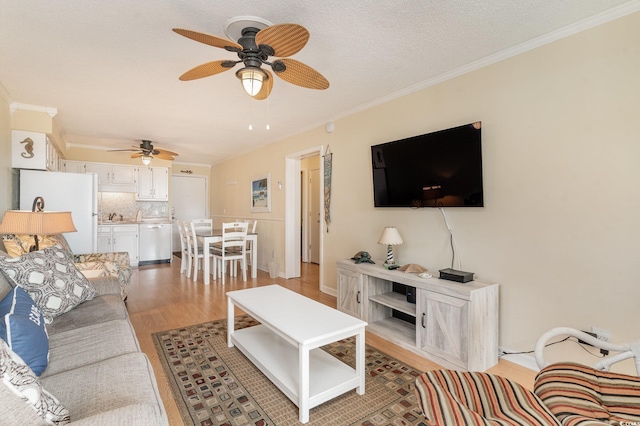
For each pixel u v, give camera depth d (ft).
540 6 6.04
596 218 6.51
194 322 10.28
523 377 7.10
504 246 7.94
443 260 9.32
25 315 4.44
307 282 15.93
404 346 8.66
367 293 9.98
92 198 13.46
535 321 7.41
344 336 6.13
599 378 4.09
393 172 10.25
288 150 16.57
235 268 17.16
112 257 11.38
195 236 15.88
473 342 7.16
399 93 10.37
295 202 17.07
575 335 4.63
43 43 7.34
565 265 6.95
